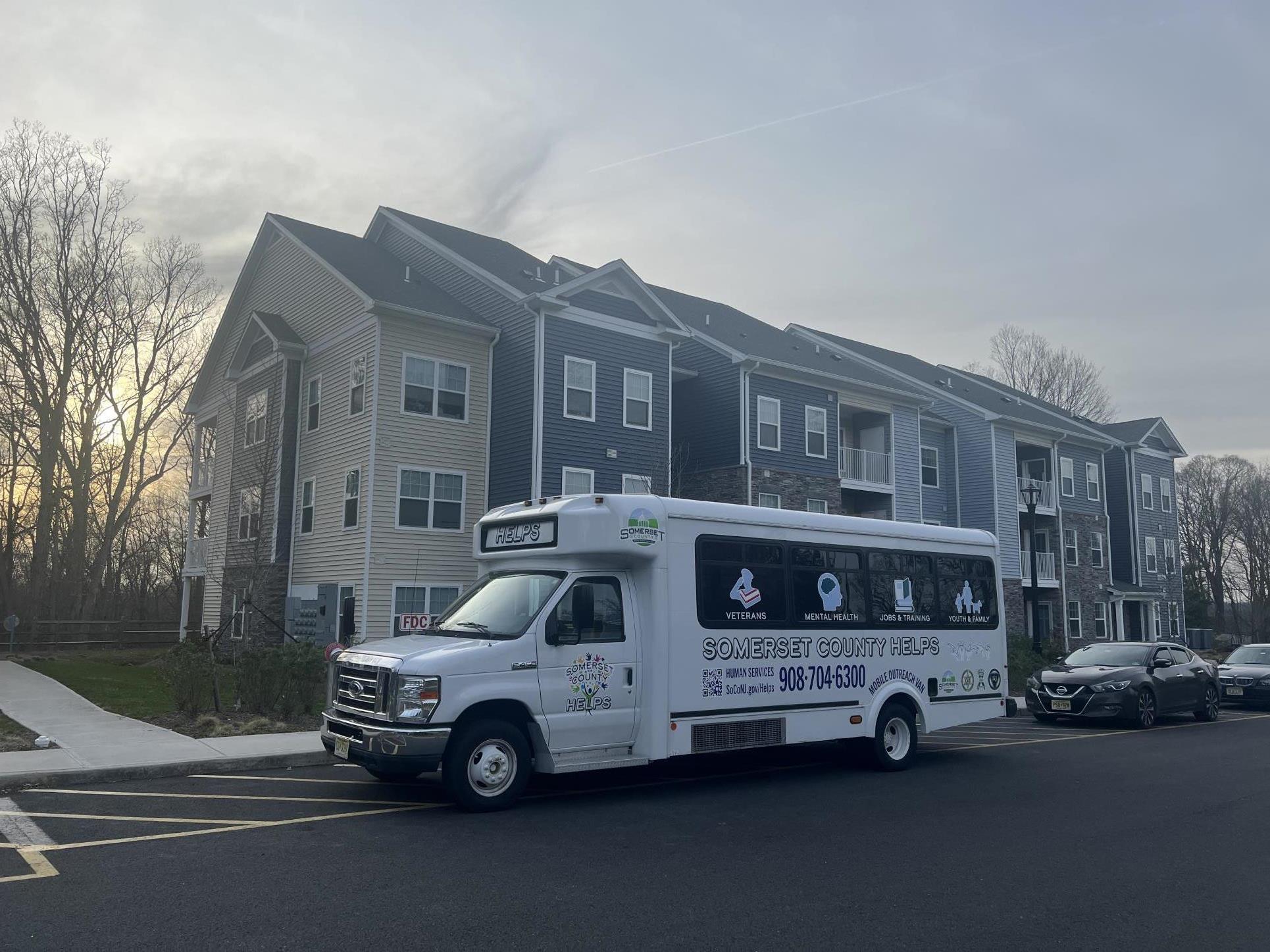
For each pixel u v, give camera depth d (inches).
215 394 1223.5
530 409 933.8
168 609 1943.9
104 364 1400.1
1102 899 248.5
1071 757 514.9
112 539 1455.5
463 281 1025.5
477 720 342.3
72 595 1325.0
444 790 378.9
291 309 1061.8
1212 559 2898.6
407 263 1108.5
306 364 1021.2
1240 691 824.9
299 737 476.7
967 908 239.3
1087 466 1689.2
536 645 350.9
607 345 992.2
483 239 1200.8
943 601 497.4
